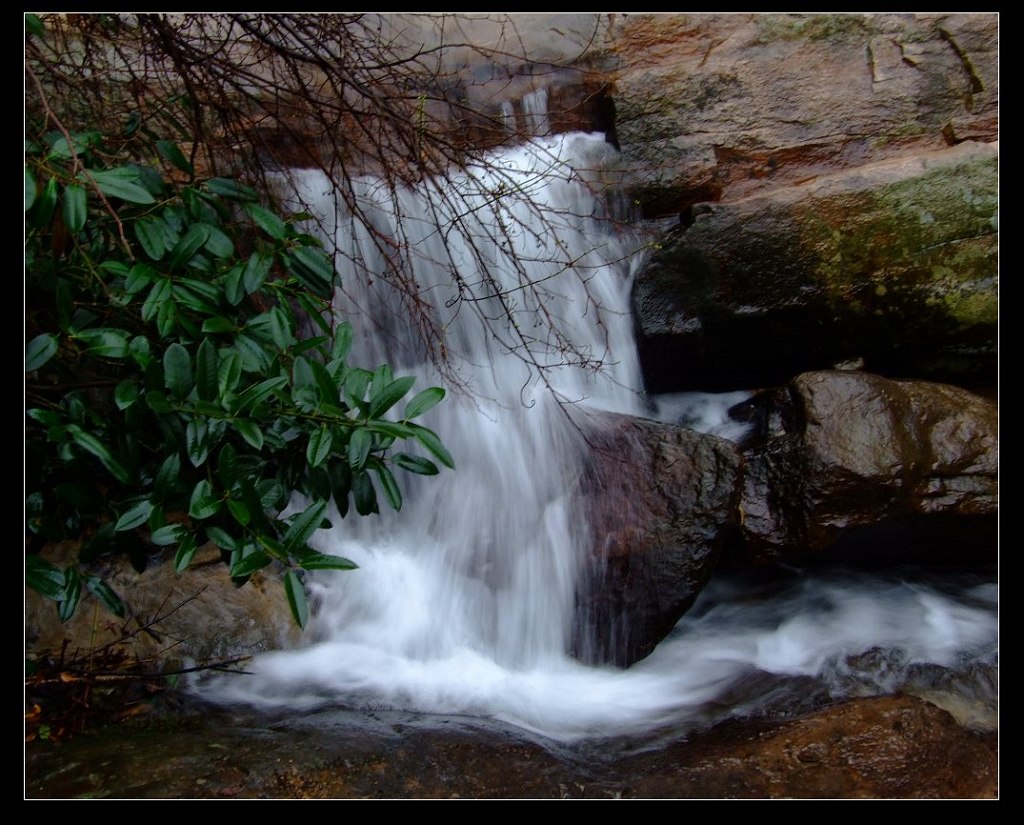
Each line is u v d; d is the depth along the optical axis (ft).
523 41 17.02
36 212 8.17
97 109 12.08
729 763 9.20
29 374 9.03
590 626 11.98
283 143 14.11
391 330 14.38
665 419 15.52
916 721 9.51
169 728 9.64
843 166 15.64
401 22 16.51
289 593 8.43
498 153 15.33
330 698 10.63
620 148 15.98
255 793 8.31
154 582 11.16
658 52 16.78
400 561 12.71
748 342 14.96
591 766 9.59
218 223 10.26
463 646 11.93
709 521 12.17
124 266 9.05
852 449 12.84
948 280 14.48
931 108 15.65
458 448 13.51
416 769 8.97
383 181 13.82
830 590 13.41
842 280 14.61
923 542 13.09
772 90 15.96
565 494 12.76
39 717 9.50
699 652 12.20
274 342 9.64
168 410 8.39
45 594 8.71
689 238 14.76
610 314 15.31
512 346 14.69
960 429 13.15
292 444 9.37
